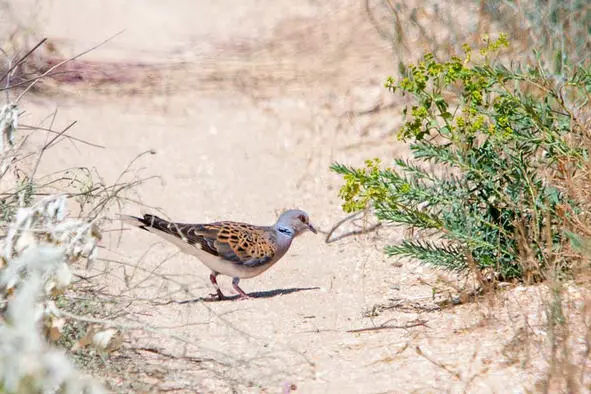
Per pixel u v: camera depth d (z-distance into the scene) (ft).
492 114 36.42
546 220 34.40
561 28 46.52
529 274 34.47
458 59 36.17
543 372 28.40
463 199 36.27
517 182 35.88
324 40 82.94
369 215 49.62
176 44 88.22
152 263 45.65
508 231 35.91
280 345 33.19
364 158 58.44
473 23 59.41
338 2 92.17
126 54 83.66
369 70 72.59
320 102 68.33
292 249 48.62
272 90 72.08
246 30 91.35
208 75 76.89
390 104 65.00
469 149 36.27
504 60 53.78
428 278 41.06
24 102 66.44
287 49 82.94
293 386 29.30
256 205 54.60
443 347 31.30
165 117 67.72
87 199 32.07
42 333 25.52
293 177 57.57
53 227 27.07
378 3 86.99
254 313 37.81
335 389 28.86
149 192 55.83
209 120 67.26
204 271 45.44
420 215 35.76
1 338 21.01
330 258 46.39
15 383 20.67
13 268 23.84
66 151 59.93
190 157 60.95
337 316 36.83
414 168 37.19
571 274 34.22
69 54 80.74
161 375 29.84
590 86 38.99
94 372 28.66
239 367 30.42
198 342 33.65
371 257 45.27
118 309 32.89
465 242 35.70
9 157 31.76
